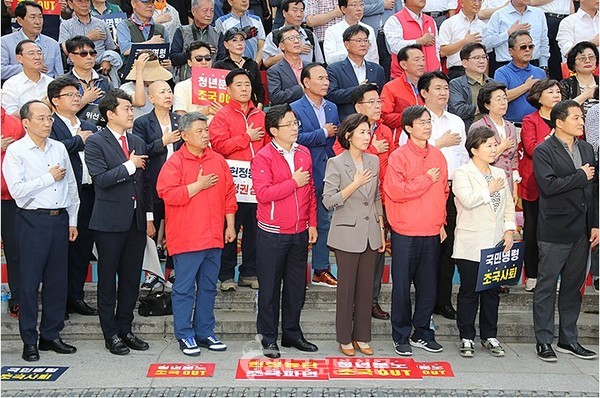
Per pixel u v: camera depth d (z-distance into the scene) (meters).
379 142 5.79
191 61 6.65
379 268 5.82
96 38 7.71
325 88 6.06
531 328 5.76
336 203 5.11
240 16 8.19
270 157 5.21
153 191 5.98
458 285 6.38
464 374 5.02
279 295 5.38
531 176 5.98
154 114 5.99
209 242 5.26
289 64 6.66
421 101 6.29
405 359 5.29
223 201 5.40
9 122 5.55
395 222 5.29
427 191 5.25
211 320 5.49
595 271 6.20
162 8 8.67
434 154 5.32
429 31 7.52
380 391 4.70
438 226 5.30
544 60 8.09
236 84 5.80
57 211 5.16
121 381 4.81
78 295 5.87
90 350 5.43
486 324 5.47
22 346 5.54
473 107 6.25
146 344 5.46
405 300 5.34
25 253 5.10
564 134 5.26
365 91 5.64
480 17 8.60
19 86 6.31
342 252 5.25
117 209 5.23
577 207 5.21
